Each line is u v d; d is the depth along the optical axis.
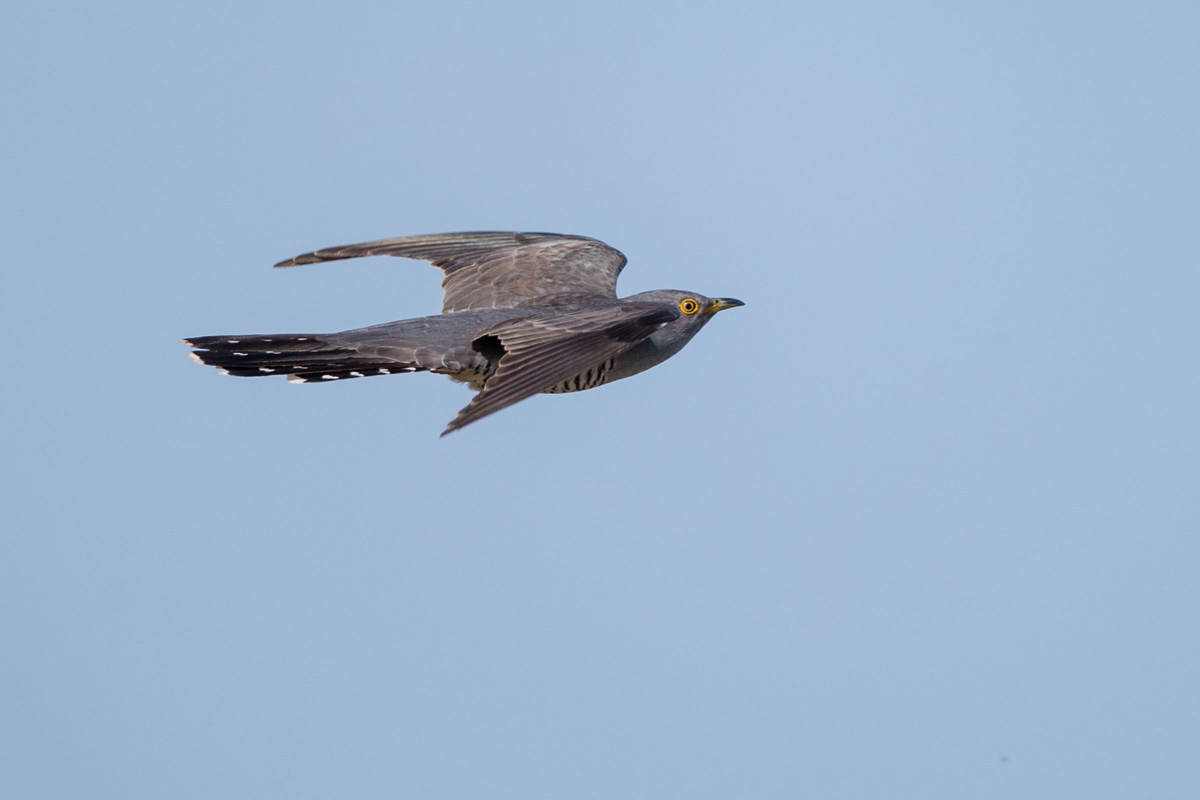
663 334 14.61
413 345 13.76
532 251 15.59
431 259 15.72
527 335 12.17
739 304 14.85
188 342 13.88
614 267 15.59
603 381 14.48
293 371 13.74
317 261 15.64
